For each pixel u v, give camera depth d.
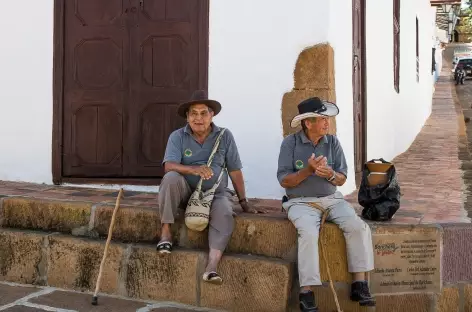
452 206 4.77
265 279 3.96
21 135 5.80
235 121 5.23
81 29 5.66
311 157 3.80
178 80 5.49
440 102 22.16
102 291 4.35
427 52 17.22
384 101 8.31
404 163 8.42
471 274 3.96
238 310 4.04
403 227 3.97
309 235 3.78
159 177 5.55
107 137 5.65
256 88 5.17
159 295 4.22
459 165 8.09
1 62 5.82
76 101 5.69
